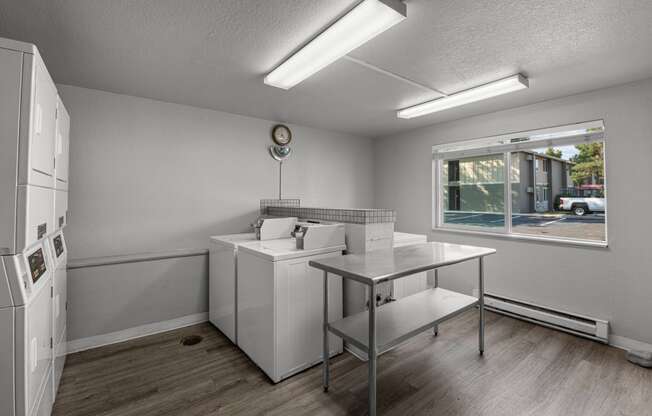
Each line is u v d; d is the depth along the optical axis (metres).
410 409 1.83
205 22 1.69
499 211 3.52
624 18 1.63
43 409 1.51
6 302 1.20
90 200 2.71
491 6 1.55
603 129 2.66
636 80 2.48
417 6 1.54
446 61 2.18
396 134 4.56
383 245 2.56
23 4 1.52
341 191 4.54
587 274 2.79
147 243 2.99
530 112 3.11
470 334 2.85
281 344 2.11
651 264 2.45
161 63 2.21
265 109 3.35
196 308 3.16
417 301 2.43
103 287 2.66
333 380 2.13
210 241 3.11
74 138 2.63
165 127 3.07
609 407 1.84
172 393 1.98
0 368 1.19
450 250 2.30
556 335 2.82
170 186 3.10
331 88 2.71
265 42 1.91
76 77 2.45
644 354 2.31
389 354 2.48
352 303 2.52
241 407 1.85
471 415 1.77
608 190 2.65
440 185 4.10
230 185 3.49
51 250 1.78
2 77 1.18
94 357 2.43
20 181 1.21
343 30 1.66
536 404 1.87
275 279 2.08
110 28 1.75
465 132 3.68
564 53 2.04
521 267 3.23
